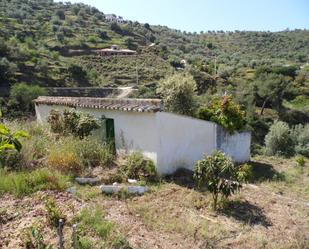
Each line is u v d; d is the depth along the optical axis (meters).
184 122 11.09
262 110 38.22
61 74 44.94
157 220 6.88
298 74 53.94
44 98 15.40
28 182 7.50
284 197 9.52
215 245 6.00
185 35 115.12
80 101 13.05
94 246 5.17
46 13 80.75
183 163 11.16
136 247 5.47
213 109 13.55
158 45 81.19
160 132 10.14
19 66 41.03
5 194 7.04
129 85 47.91
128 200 7.81
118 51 66.25
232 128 13.17
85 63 56.66
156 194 8.45
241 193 9.41
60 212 6.02
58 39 63.75
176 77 16.84
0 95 31.56
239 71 55.38
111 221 6.33
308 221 7.66
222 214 7.65
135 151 10.38
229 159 8.09
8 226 5.76
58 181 7.68
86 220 6.02
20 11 72.50
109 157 9.83
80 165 8.95
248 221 7.32
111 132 11.55
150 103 10.41
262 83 40.78
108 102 11.67
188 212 7.52
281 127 18.45
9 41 46.78
